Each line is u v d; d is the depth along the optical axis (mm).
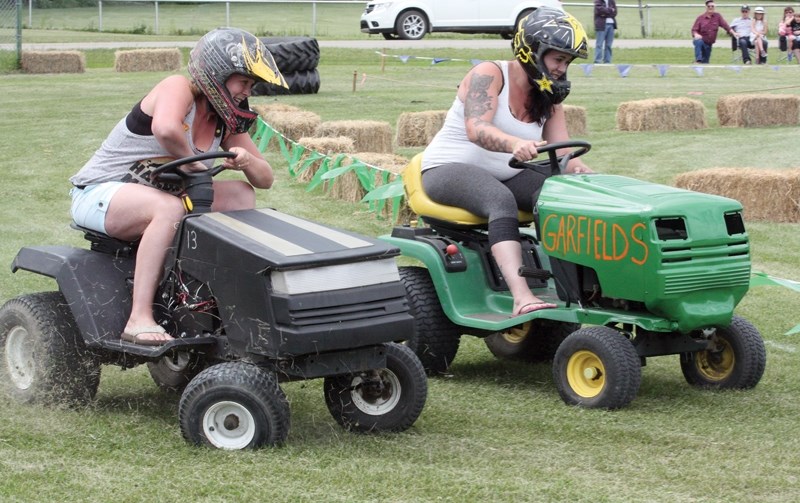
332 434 7180
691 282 7551
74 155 20484
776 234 14359
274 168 19203
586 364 7957
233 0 49625
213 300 7016
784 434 7246
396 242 9117
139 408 7738
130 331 7109
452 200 8844
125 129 7500
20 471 6320
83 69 37031
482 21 44500
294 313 6402
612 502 5934
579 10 68562
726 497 6074
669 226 7746
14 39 41625
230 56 7168
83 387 7574
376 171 15148
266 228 6980
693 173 15625
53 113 25938
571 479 6305
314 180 16031
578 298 8086
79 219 7508
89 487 6066
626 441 7082
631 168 18562
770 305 11258
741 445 7000
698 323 7645
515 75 8648
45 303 7641
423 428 7379
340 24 62969
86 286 7320
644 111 23016
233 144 7805
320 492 6027
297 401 8039
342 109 26453
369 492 6043
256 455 6570
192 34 53500
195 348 7016
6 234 14297
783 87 30125
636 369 7727
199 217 7043
